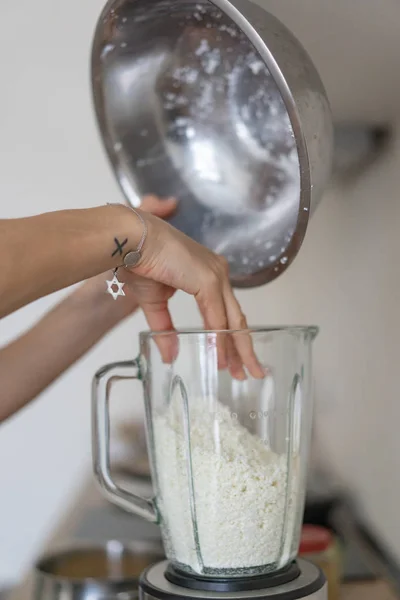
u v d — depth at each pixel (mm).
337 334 1688
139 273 653
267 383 612
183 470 606
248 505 592
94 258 591
